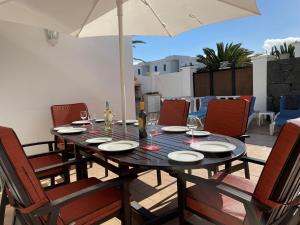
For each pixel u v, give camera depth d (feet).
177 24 9.16
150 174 9.78
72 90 12.74
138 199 7.70
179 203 4.86
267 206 3.33
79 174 6.64
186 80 28.48
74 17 8.27
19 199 3.76
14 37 10.82
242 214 4.04
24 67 11.16
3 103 10.70
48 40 11.76
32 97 11.46
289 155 3.03
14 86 10.94
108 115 7.96
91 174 10.11
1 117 10.69
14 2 7.08
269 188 3.26
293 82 18.65
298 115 15.47
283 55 19.52
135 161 4.46
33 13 7.84
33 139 11.58
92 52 13.34
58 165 5.63
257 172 9.32
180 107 9.04
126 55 14.83
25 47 11.14
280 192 3.23
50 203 3.62
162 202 7.47
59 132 7.54
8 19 8.28
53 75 12.05
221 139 5.99
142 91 33.81
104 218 4.52
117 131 7.66
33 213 3.51
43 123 11.85
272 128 15.67
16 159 3.32
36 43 11.44
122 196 4.68
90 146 5.73
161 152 5.02
